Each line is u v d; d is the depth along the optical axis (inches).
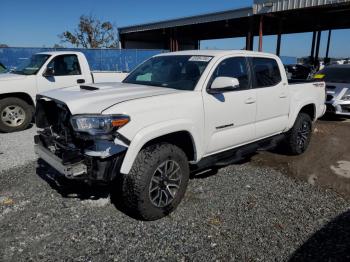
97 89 155.3
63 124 138.0
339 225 139.2
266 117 193.6
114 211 147.4
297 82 229.8
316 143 270.5
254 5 728.3
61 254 116.8
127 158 126.2
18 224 135.6
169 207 142.6
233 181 184.1
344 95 370.0
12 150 237.8
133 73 195.0
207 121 154.7
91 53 783.1
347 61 1143.0
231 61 173.3
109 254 117.3
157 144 138.9
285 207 154.5
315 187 179.8
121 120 123.1
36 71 316.5
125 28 1258.6
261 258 116.3
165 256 116.8
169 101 139.9
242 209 151.3
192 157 156.2
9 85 297.4
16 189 168.9
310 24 970.1
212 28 1125.7
